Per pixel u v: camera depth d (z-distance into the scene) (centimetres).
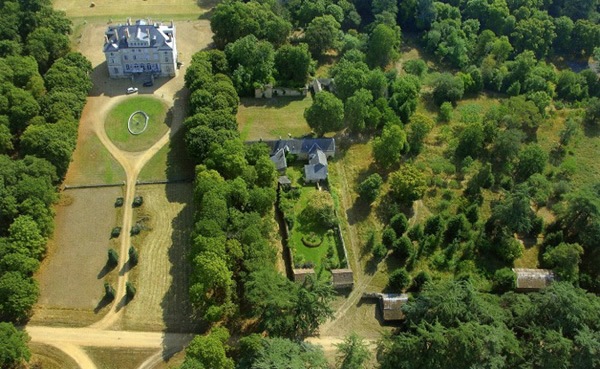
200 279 13162
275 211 16600
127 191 16925
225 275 13250
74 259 14975
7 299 12912
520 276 14838
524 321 12544
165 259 15075
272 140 18288
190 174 17588
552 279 14800
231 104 19012
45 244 14750
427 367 11462
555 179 18600
